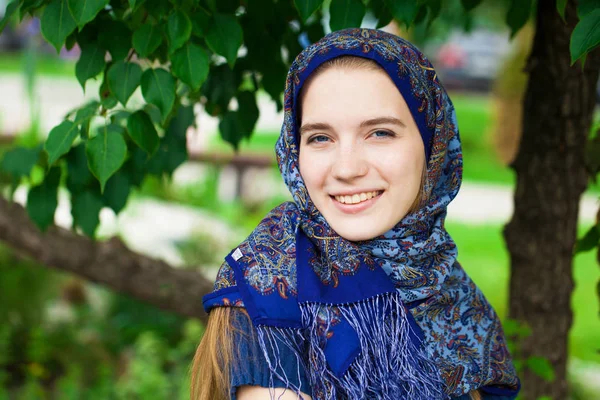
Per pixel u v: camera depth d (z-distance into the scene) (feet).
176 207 19.95
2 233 8.73
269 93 6.60
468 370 4.62
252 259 4.21
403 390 4.25
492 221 24.98
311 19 6.93
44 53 43.60
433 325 4.62
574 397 12.37
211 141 27.30
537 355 7.52
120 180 6.28
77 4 4.69
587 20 4.32
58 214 16.51
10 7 5.12
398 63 4.18
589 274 20.18
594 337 15.99
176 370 13.19
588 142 6.75
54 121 28.07
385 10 5.65
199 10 5.23
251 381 3.97
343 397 4.17
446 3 12.37
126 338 14.74
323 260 4.33
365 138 4.20
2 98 33.65
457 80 50.37
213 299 4.17
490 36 49.93
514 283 7.62
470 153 35.06
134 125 5.32
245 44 6.35
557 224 7.27
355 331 4.16
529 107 7.15
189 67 5.06
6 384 13.82
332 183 4.22
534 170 7.21
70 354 14.07
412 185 4.30
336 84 4.14
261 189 23.77
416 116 4.30
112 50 5.37
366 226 4.25
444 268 4.57
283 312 4.08
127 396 12.48
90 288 15.76
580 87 6.81
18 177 6.31
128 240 16.70
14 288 14.70
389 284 4.31
